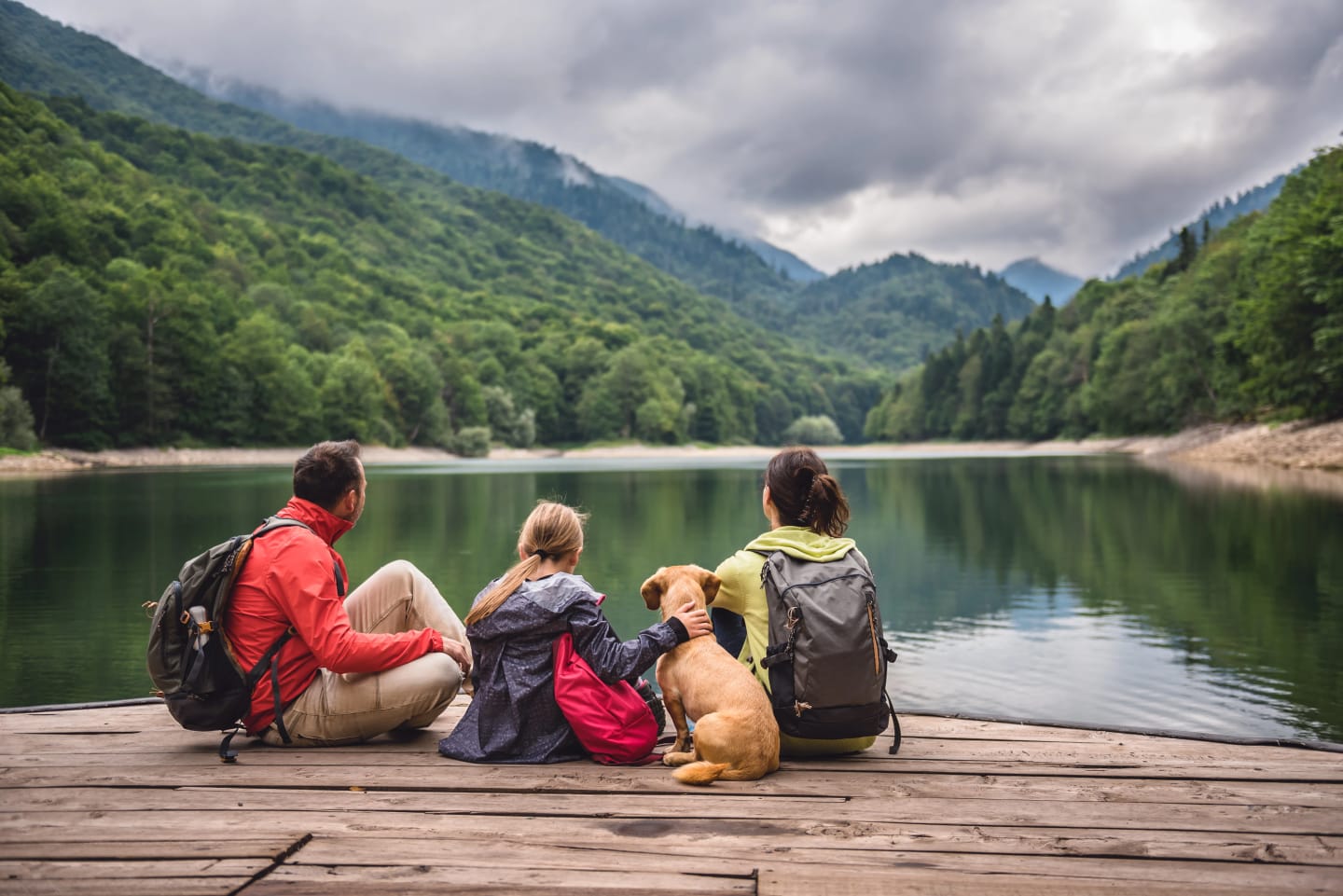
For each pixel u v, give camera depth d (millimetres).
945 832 2705
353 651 3250
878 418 160250
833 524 3488
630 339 166875
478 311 170250
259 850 2516
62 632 9727
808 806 2918
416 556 16031
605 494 34562
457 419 109625
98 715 4180
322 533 3500
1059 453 85125
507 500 30891
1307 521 19031
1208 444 54031
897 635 9977
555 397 131375
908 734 3928
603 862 2453
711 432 147125
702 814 2828
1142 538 17672
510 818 2793
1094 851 2566
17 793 3010
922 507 26516
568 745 3406
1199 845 2623
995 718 4273
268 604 3303
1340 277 37656
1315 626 9805
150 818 2785
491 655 3412
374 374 91625
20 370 59062
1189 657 8664
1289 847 2615
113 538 17797
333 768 3275
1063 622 10500
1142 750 3670
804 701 3213
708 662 3242
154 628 3223
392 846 2568
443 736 3777
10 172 77875
